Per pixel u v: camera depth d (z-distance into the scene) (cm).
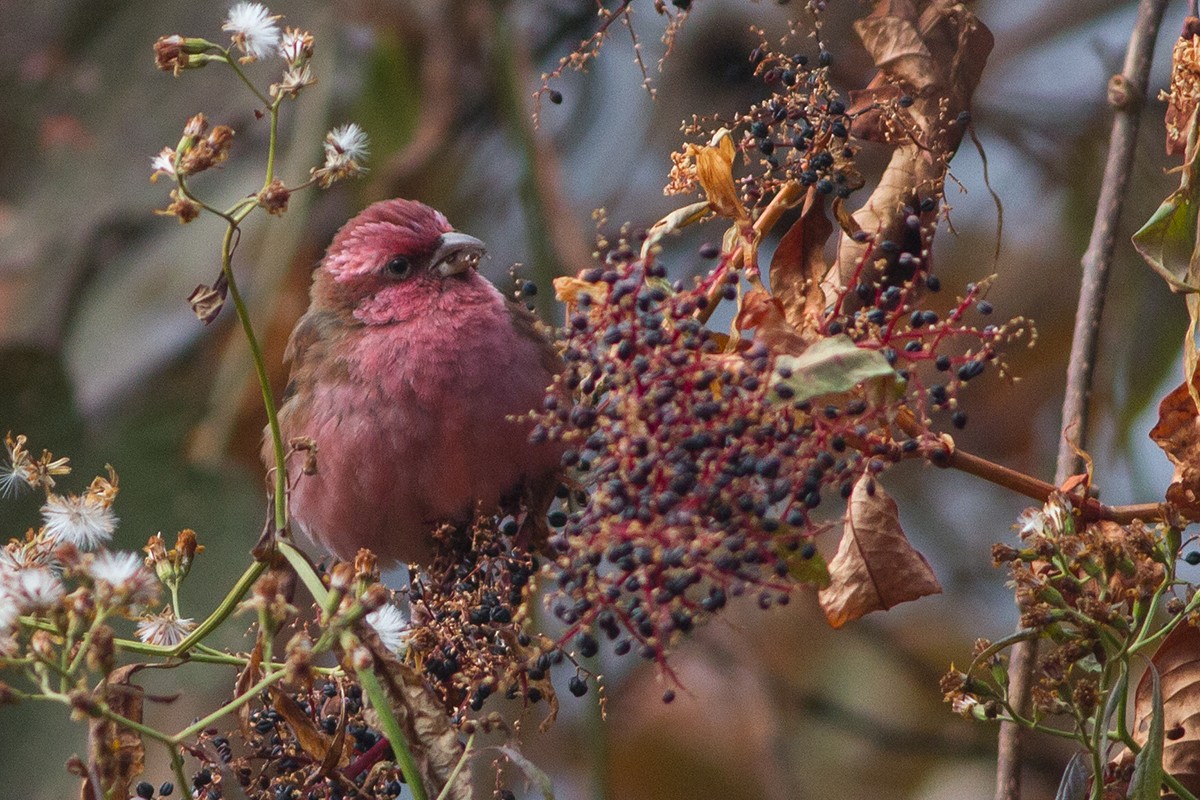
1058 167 1430
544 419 599
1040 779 1238
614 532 555
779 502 565
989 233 1448
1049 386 1420
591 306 592
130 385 1205
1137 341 1073
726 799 1348
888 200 686
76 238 1218
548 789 604
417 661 702
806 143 657
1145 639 627
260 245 1253
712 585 551
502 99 1176
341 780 660
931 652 1443
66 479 1155
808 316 632
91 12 1228
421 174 1323
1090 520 663
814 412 574
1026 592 633
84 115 1223
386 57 1275
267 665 620
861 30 706
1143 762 609
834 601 660
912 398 603
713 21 1377
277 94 627
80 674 628
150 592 572
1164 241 669
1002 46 1493
